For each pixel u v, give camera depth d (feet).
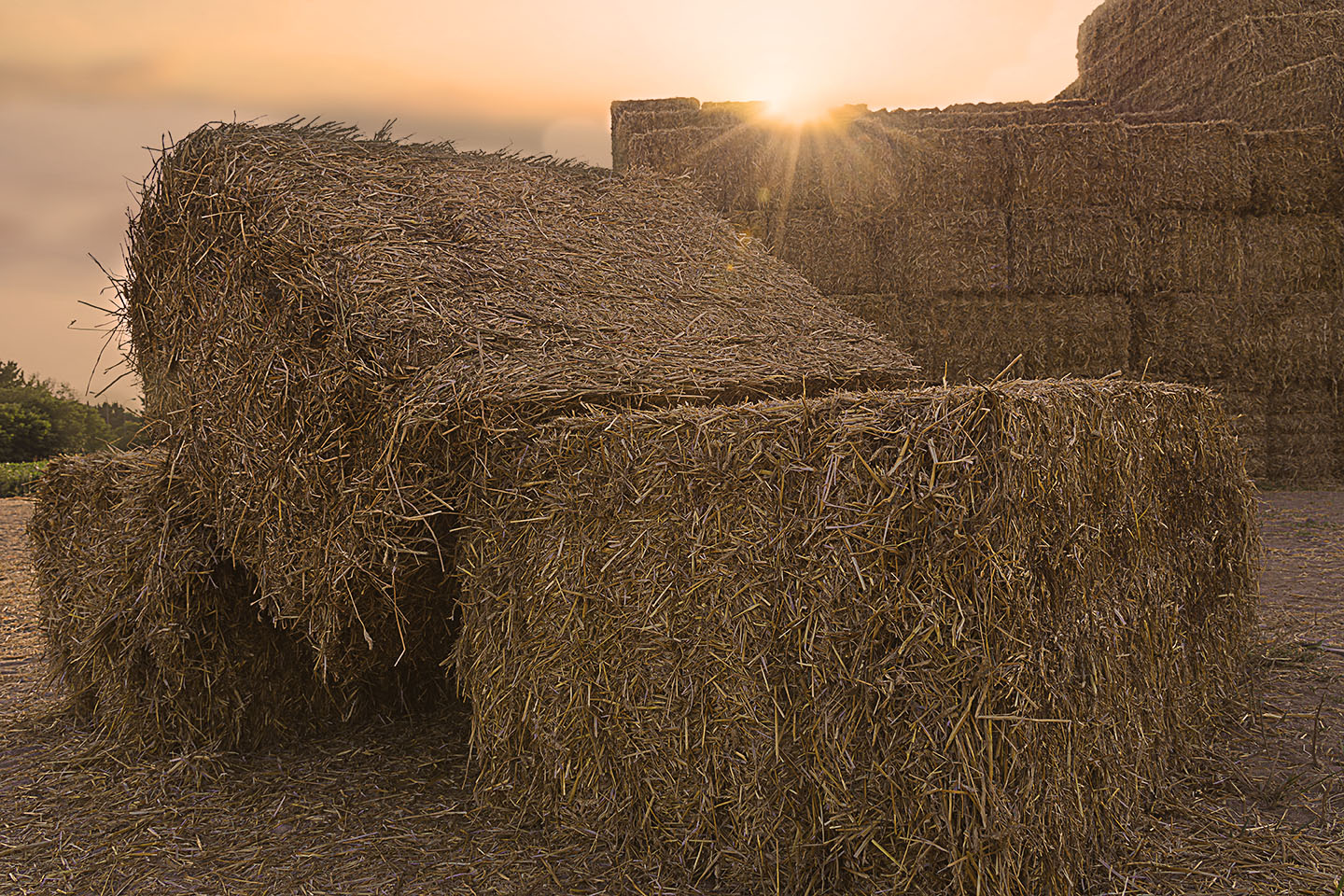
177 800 10.05
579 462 8.54
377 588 9.52
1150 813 9.13
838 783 7.36
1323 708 11.82
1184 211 31.19
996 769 6.98
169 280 10.98
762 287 13.78
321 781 10.40
